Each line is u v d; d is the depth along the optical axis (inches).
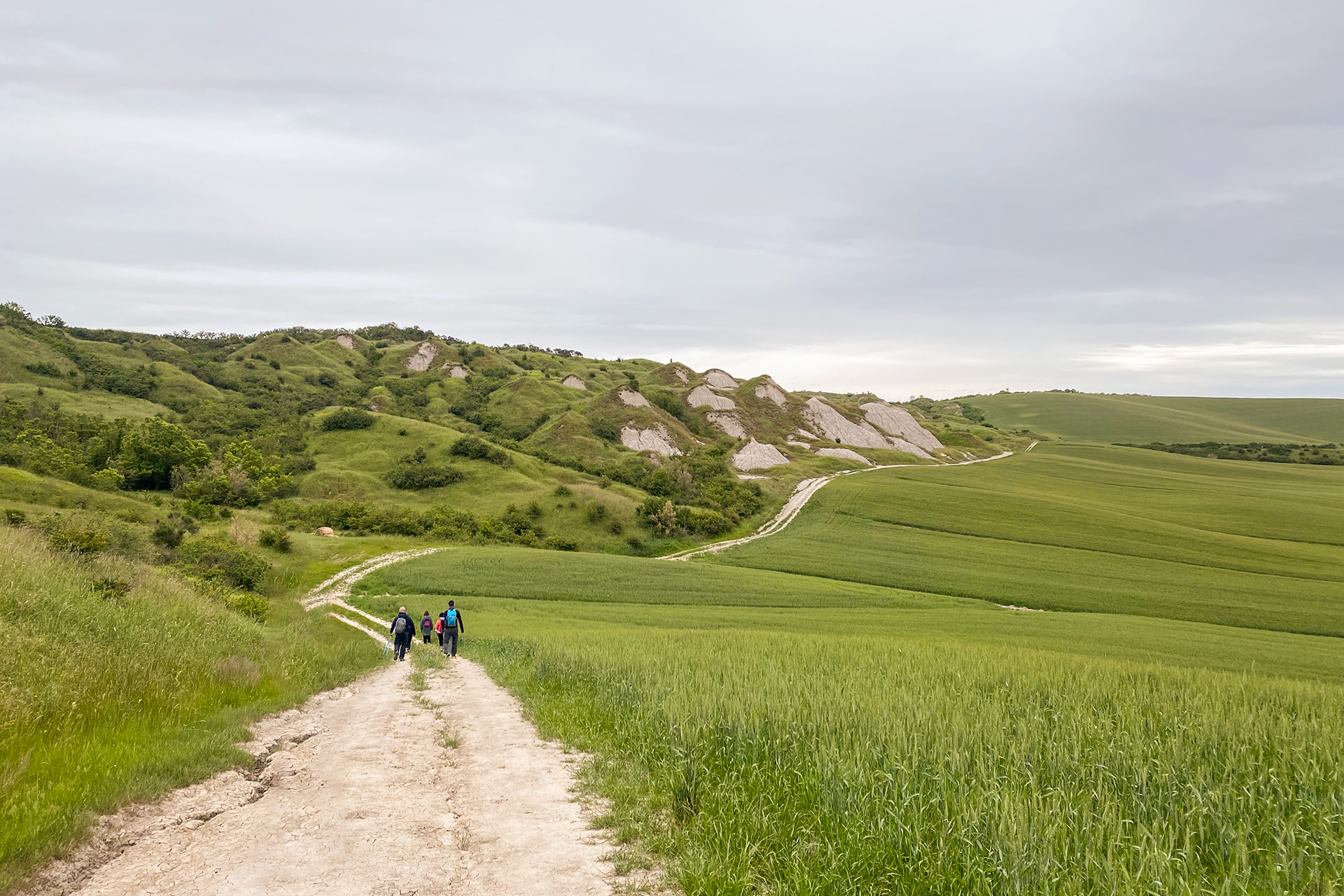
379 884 213.3
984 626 1708.9
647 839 255.3
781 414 7190.0
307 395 6437.0
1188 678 658.2
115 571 729.0
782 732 344.8
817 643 994.7
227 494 3417.8
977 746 311.9
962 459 6820.9
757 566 2923.2
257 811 283.0
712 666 608.7
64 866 216.5
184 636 564.4
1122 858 206.5
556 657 727.7
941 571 2787.9
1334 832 243.4
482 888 214.1
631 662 660.7
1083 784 281.0
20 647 406.3
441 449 4576.8
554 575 2393.0
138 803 274.8
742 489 4579.2
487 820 277.7
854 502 4237.2
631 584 2326.5
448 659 936.9
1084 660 836.0
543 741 423.8
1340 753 328.5
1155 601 2313.0
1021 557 3061.0
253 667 550.0
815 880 211.0
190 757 327.9
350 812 282.4
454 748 406.0
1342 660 1376.7
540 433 5871.1
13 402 4001.0
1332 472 6368.1
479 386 7352.4
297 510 3297.2
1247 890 200.5
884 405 7805.1
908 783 266.1
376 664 850.8
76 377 5285.4
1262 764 308.0
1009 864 203.0
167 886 209.3
